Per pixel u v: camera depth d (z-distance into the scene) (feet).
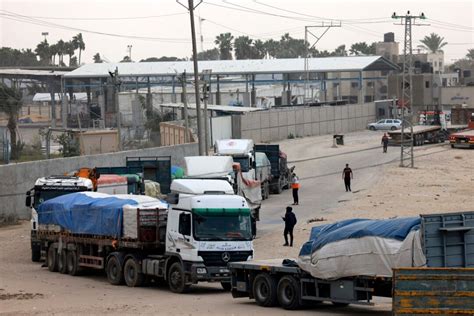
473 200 487.20
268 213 459.32
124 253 286.05
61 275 314.35
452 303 177.99
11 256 364.99
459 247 191.52
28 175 472.44
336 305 228.84
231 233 259.60
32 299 247.09
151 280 289.74
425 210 445.78
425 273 179.32
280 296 223.71
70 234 312.71
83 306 229.45
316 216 436.76
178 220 262.88
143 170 419.95
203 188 269.23
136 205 285.02
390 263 194.18
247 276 237.04
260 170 514.27
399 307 179.11
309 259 214.07
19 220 468.75
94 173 356.79
